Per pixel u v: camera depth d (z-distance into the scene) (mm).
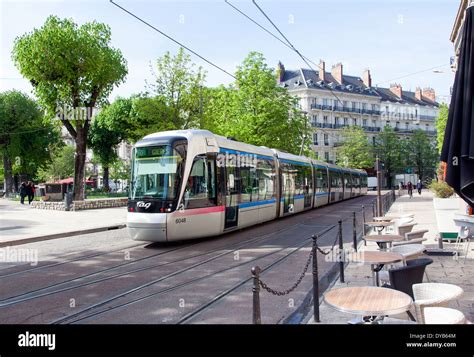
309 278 7938
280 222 17766
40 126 48375
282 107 29766
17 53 25875
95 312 6070
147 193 11312
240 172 14188
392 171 67250
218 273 8367
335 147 68688
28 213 23078
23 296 6984
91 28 27094
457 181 4324
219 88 31406
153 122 26797
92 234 15500
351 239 12711
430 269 8203
